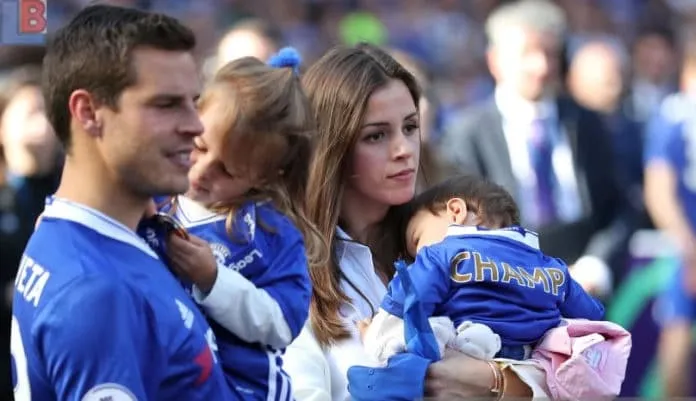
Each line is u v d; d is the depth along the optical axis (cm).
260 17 2788
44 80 612
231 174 673
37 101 1309
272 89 664
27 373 594
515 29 1603
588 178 1631
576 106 1641
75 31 603
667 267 1770
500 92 1619
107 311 574
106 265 587
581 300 818
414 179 805
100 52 593
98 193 603
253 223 684
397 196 800
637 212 1867
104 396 568
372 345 760
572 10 2878
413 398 738
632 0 2964
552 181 1617
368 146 796
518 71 1603
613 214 1661
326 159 791
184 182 605
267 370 664
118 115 593
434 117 1702
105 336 572
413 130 813
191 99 607
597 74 2141
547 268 805
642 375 1764
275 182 707
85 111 597
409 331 740
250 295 648
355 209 818
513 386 756
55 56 605
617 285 1694
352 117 789
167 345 593
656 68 2588
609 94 2148
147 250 612
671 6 2688
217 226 677
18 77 1309
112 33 595
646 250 1783
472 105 2450
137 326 583
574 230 1614
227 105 661
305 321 707
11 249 1264
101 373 570
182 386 599
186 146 605
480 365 753
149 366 590
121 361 572
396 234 842
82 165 605
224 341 658
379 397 743
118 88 592
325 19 2866
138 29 595
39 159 1298
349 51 809
